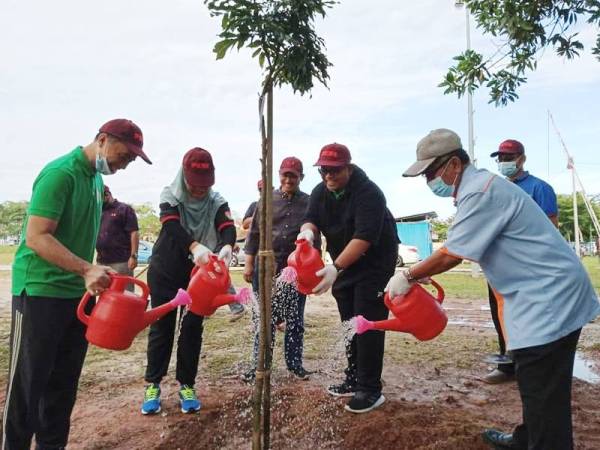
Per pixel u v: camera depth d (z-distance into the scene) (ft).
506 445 9.34
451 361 16.22
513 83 16.63
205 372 15.03
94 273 7.89
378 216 10.79
